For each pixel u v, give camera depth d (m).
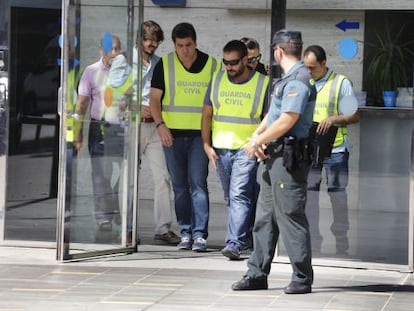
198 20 18.17
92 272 12.39
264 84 13.40
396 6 12.73
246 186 13.32
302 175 10.95
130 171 13.74
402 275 12.52
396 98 12.77
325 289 11.53
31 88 14.27
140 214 17.30
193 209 14.05
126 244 13.78
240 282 11.38
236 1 17.98
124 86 13.55
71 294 11.17
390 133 12.80
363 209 12.93
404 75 12.72
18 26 14.29
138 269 12.63
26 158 14.20
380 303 10.84
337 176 12.95
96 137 13.16
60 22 14.27
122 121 13.55
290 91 10.81
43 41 14.30
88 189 13.17
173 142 14.11
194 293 11.23
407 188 12.76
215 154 13.61
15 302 10.77
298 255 11.11
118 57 13.40
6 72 14.05
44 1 14.25
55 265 12.80
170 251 14.03
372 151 12.84
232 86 13.44
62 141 12.73
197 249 13.98
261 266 11.37
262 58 17.91
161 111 14.20
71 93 12.68
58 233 12.96
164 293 11.23
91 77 12.98
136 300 10.89
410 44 12.71
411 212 12.65
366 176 12.88
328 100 12.79
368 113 12.84
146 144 14.76
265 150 11.01
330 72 12.81
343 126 12.84
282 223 11.07
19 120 14.23
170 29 18.30
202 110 13.91
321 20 12.76
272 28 12.91
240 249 13.30
